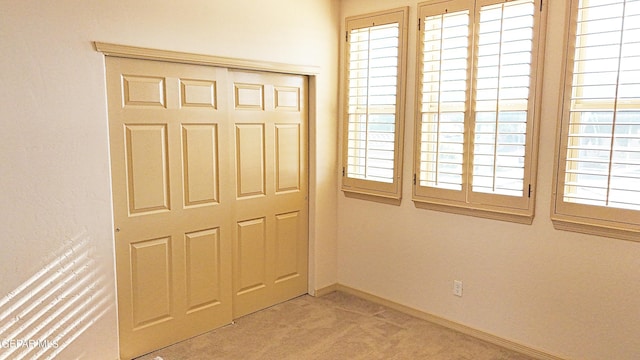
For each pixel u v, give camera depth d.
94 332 2.71
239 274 3.55
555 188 2.81
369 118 3.77
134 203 2.87
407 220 3.63
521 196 2.96
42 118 2.42
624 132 2.53
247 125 3.46
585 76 2.65
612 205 2.61
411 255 3.64
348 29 3.85
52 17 2.41
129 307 2.90
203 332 3.32
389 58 3.57
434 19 3.27
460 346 3.18
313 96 3.84
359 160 3.90
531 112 2.86
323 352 3.07
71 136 2.53
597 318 2.76
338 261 4.20
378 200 3.81
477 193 3.15
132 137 2.82
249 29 3.29
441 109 3.29
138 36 2.74
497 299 3.19
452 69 3.18
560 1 2.72
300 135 3.86
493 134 3.03
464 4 3.08
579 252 2.79
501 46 2.93
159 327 3.07
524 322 3.07
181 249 3.13
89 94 2.57
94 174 2.63
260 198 3.62
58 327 2.57
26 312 2.44
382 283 3.86
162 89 2.92
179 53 2.92
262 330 3.38
